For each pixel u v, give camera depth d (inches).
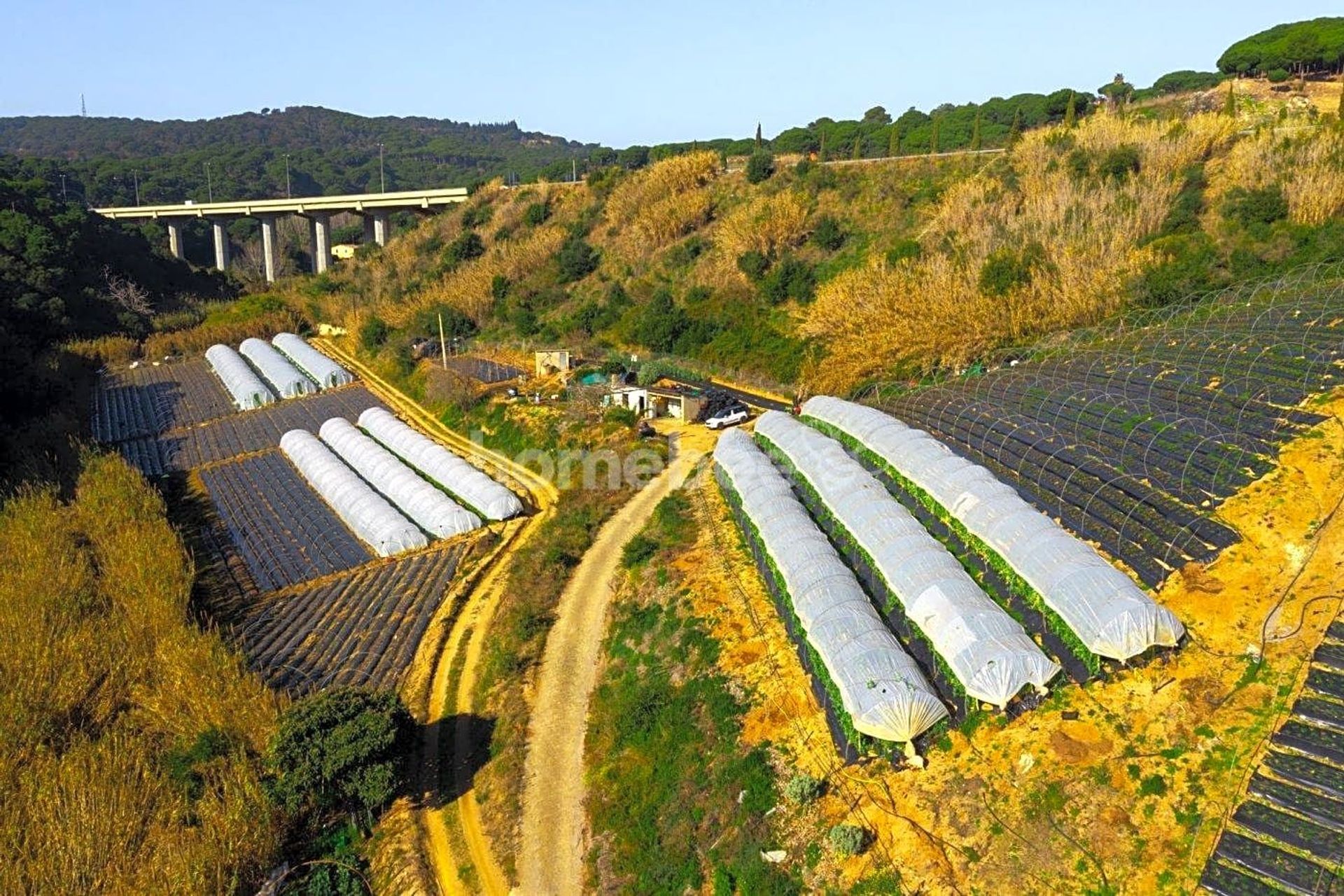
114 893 835.4
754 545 1339.8
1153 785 757.3
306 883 913.5
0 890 849.5
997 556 1083.3
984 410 1529.3
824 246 2691.9
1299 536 952.3
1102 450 1259.8
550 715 1120.8
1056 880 712.4
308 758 951.0
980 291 1999.3
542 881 890.7
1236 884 663.1
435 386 2485.2
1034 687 874.8
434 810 1013.8
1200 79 4042.8
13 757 1027.3
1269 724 775.1
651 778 973.8
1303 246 1872.5
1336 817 681.6
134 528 1659.7
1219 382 1300.4
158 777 1002.7
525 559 1519.4
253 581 1611.7
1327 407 1138.0
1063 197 2244.1
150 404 2824.8
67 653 1212.5
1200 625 895.7
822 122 5073.8
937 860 756.0
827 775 871.7
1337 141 2096.5
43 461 2144.4
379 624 1408.7
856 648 928.9
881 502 1253.1
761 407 2153.1
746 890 791.7
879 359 2026.3
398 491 1898.4
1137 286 1863.9
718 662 1093.1
